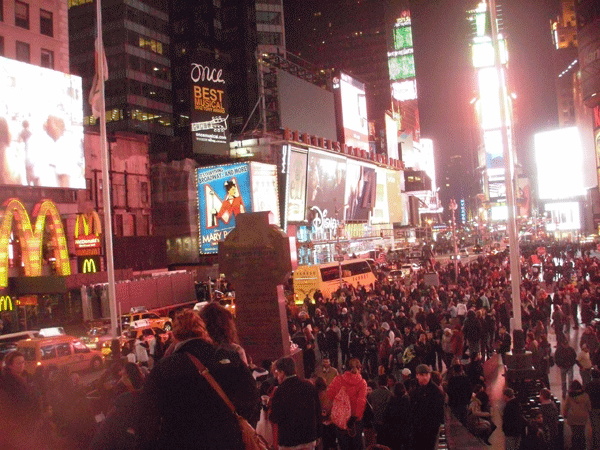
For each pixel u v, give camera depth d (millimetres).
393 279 52531
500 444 13711
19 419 5898
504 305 26891
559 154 131750
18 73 47062
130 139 65625
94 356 27359
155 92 89062
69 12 87625
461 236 160750
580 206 112312
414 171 137125
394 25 184750
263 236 17750
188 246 70562
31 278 43375
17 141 46594
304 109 84562
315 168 82312
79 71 86625
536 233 122750
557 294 30922
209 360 3869
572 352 18453
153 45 89812
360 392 9820
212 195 69062
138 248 59781
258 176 68500
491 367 22766
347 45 175000
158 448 3686
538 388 15117
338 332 23703
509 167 17609
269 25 104812
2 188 46656
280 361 7016
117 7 85500
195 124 77000
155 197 71688
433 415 9898
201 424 3682
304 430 6785
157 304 46625
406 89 182250
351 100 102250
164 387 3695
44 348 25594
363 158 99062
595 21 104562
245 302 17875
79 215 51312
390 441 10164
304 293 46969
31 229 45625
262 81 78250
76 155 51938
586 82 110062
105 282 45094
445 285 44156
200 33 94250
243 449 3848
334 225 82688
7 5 49062
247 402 3922
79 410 8719
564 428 15906
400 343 19969
